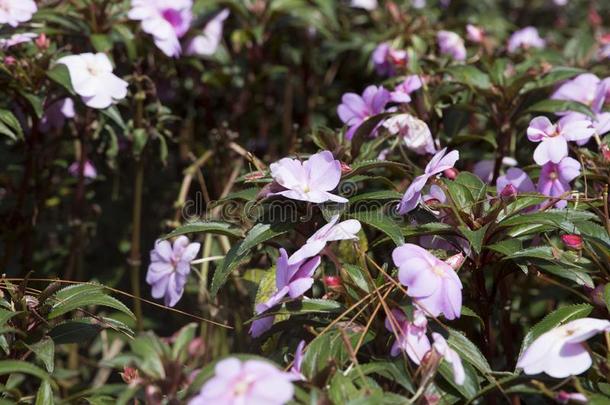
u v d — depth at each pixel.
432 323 1.23
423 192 1.31
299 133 1.72
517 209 1.27
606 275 1.27
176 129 1.69
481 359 1.22
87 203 1.60
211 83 1.70
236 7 1.65
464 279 1.35
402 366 1.20
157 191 1.66
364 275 1.24
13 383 1.26
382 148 1.40
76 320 1.27
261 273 1.40
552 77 1.45
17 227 1.50
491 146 1.53
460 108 1.45
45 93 1.41
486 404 1.29
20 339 1.24
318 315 1.25
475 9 2.15
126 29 1.50
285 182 1.24
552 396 1.18
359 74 1.86
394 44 1.61
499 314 1.39
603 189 1.29
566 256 1.26
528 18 2.34
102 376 1.57
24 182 1.49
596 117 1.37
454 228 1.26
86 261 1.66
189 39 1.61
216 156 1.58
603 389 1.20
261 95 1.81
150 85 1.51
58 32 1.48
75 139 1.53
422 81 1.45
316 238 1.24
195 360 1.38
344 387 1.16
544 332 1.23
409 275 1.20
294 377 1.16
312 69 1.79
